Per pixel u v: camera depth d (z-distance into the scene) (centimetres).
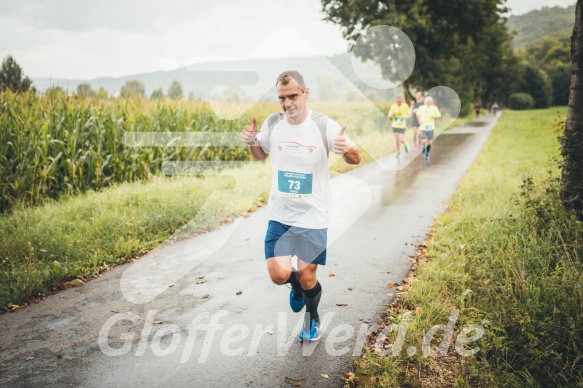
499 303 377
